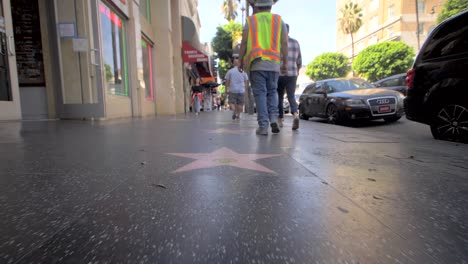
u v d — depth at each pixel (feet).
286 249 2.97
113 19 26.27
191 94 77.51
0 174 5.75
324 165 7.09
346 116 25.70
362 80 31.53
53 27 20.38
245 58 13.51
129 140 10.88
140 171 6.13
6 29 16.53
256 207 4.14
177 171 6.18
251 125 19.42
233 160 7.45
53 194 4.54
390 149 10.18
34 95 20.79
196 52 53.36
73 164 6.73
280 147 9.79
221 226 3.48
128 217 3.69
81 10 20.43
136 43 30.27
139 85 31.22
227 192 4.80
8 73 16.89
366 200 4.56
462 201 4.60
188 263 2.68
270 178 5.74
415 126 24.71
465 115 13.35
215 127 17.39
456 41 13.67
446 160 8.28
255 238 3.20
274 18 13.12
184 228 3.41
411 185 5.49
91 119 20.95
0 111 16.37
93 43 20.99
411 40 150.61
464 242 3.22
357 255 2.90
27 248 2.87
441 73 14.20
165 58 42.29
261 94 13.14
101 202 4.22
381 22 167.73
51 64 20.68
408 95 15.85
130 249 2.90
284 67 13.93
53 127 15.02
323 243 3.13
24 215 3.69
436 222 3.76
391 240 3.24
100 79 21.09
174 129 15.76
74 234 3.19
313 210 4.07
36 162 6.88
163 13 41.86
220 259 2.76
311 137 12.93
